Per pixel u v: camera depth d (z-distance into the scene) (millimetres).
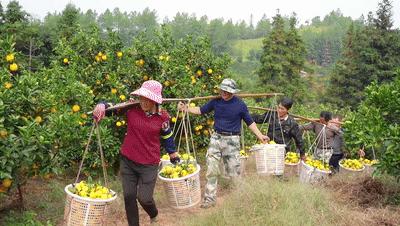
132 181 5348
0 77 5832
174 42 10203
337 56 111250
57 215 6117
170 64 9117
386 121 6863
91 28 9180
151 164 5336
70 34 32531
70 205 4977
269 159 7465
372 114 6637
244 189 6117
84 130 6812
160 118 5336
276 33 48156
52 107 6379
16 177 5574
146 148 5270
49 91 6871
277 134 8516
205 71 10289
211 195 6680
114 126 8398
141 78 8891
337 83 42344
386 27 42094
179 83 9031
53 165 5977
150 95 5094
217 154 6719
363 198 6809
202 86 9930
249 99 14930
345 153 11492
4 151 5105
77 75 8430
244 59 129750
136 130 5250
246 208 5777
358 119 6934
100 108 5199
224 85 6543
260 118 8695
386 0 42438
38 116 6152
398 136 6164
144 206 5367
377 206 6562
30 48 32062
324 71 94250
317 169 7926
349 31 48312
